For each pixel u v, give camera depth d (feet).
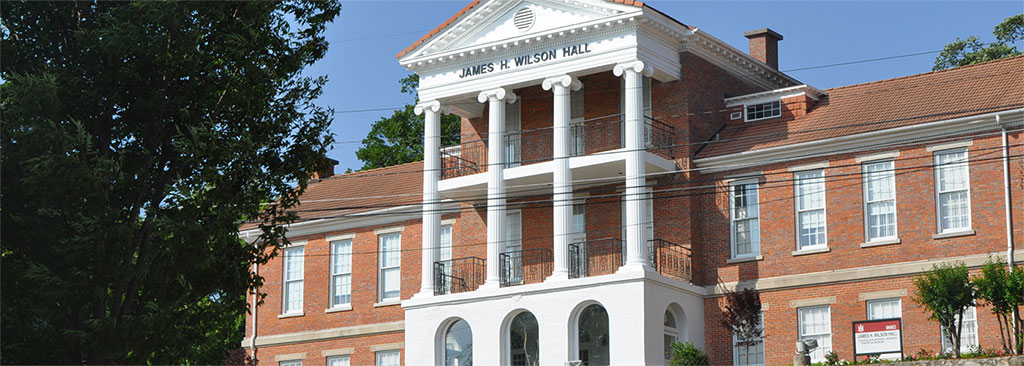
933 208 118.21
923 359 104.53
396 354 151.64
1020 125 114.73
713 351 127.85
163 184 88.74
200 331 87.92
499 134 134.92
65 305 82.53
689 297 127.75
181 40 85.10
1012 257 112.57
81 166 80.69
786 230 126.11
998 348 111.45
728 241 129.18
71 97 85.30
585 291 124.88
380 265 155.84
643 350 119.34
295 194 91.56
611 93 136.87
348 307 156.97
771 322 125.18
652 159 128.26
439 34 138.92
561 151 130.11
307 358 159.33
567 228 128.47
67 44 87.92
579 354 125.49
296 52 90.94
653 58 129.80
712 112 136.26
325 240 161.89
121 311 86.07
